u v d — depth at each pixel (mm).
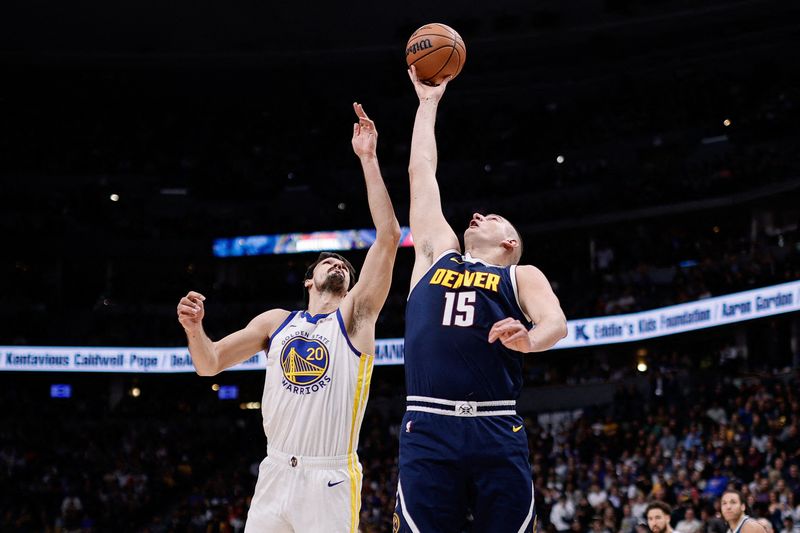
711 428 20188
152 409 30016
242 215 34938
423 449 3730
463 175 34438
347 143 35812
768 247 25547
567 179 32094
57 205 33500
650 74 33906
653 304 25469
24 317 31281
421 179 4379
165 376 29594
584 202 30562
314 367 4691
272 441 4730
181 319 4617
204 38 35281
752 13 31281
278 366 4770
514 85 35562
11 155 34562
